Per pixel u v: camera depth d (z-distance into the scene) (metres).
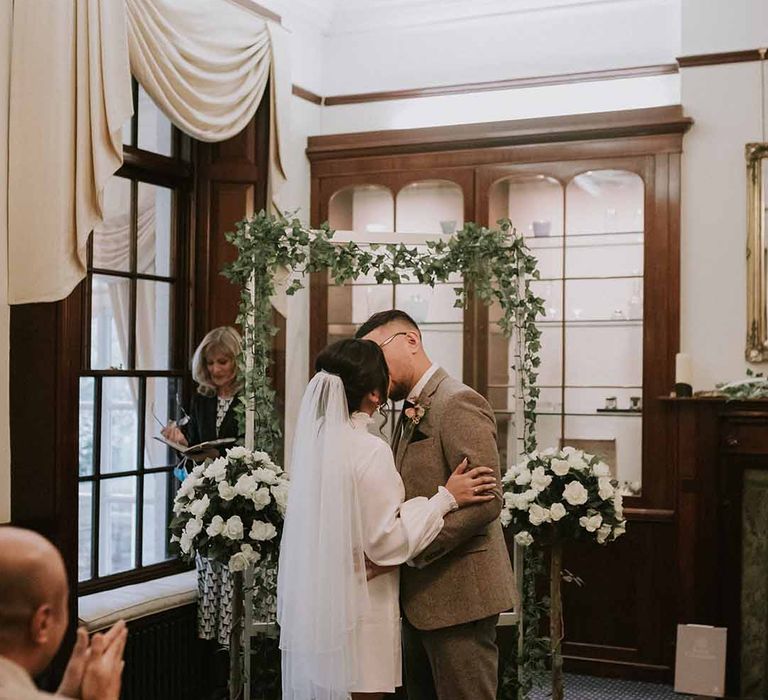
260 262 4.36
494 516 3.12
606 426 5.38
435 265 4.43
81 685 1.72
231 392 4.68
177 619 4.49
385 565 3.04
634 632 5.26
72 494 3.92
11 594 1.51
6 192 3.73
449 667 3.17
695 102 5.26
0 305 3.70
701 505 4.91
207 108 4.73
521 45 5.69
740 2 5.19
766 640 4.84
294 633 3.14
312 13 5.84
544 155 5.49
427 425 3.26
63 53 3.81
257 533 3.73
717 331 5.22
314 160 5.88
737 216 5.19
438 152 5.68
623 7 5.50
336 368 3.15
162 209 4.91
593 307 5.43
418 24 5.86
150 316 4.83
